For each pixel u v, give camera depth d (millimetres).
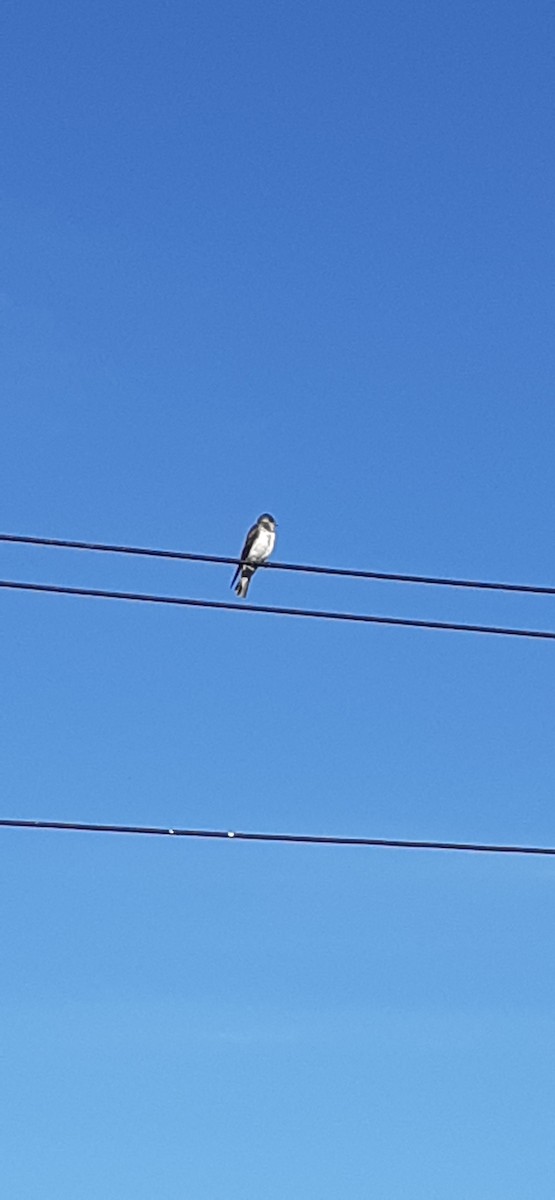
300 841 21750
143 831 21484
